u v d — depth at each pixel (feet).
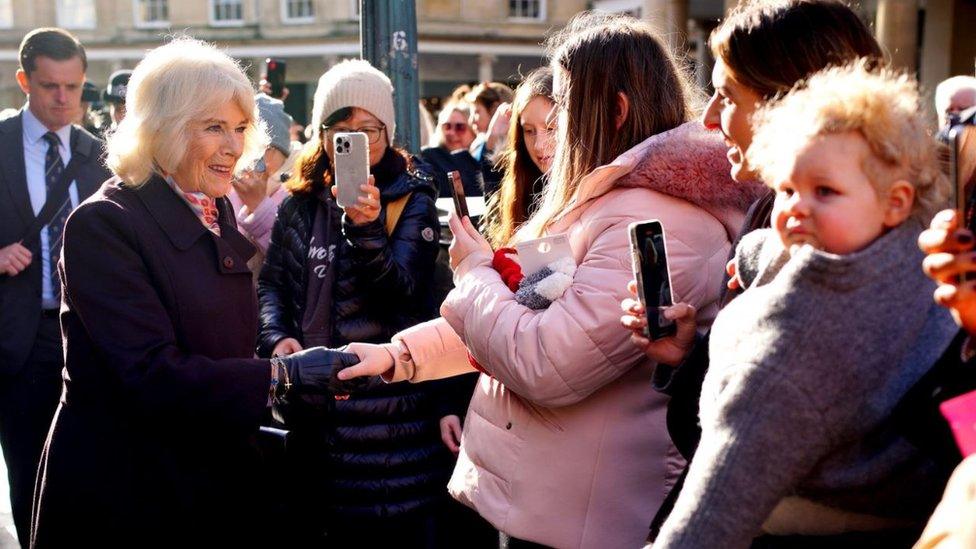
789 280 4.67
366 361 8.47
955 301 4.18
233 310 8.13
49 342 13.10
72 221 7.61
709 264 7.32
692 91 8.71
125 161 7.82
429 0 88.43
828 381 4.58
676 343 6.61
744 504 4.67
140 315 7.54
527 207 10.16
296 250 11.46
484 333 7.52
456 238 8.16
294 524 9.78
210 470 7.94
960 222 4.76
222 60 8.11
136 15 95.04
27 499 13.14
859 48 6.06
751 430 4.65
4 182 13.21
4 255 12.89
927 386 4.55
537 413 7.70
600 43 7.88
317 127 11.60
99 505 7.68
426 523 11.41
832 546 5.06
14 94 94.84
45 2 94.38
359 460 11.00
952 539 3.71
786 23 6.03
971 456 3.88
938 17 50.31
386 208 11.30
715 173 7.23
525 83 10.11
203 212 8.12
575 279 7.35
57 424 7.89
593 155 7.86
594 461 7.54
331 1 91.45
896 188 4.65
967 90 12.30
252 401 7.74
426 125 32.86
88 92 25.00
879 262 4.59
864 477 4.74
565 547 7.58
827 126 4.65
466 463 8.24
